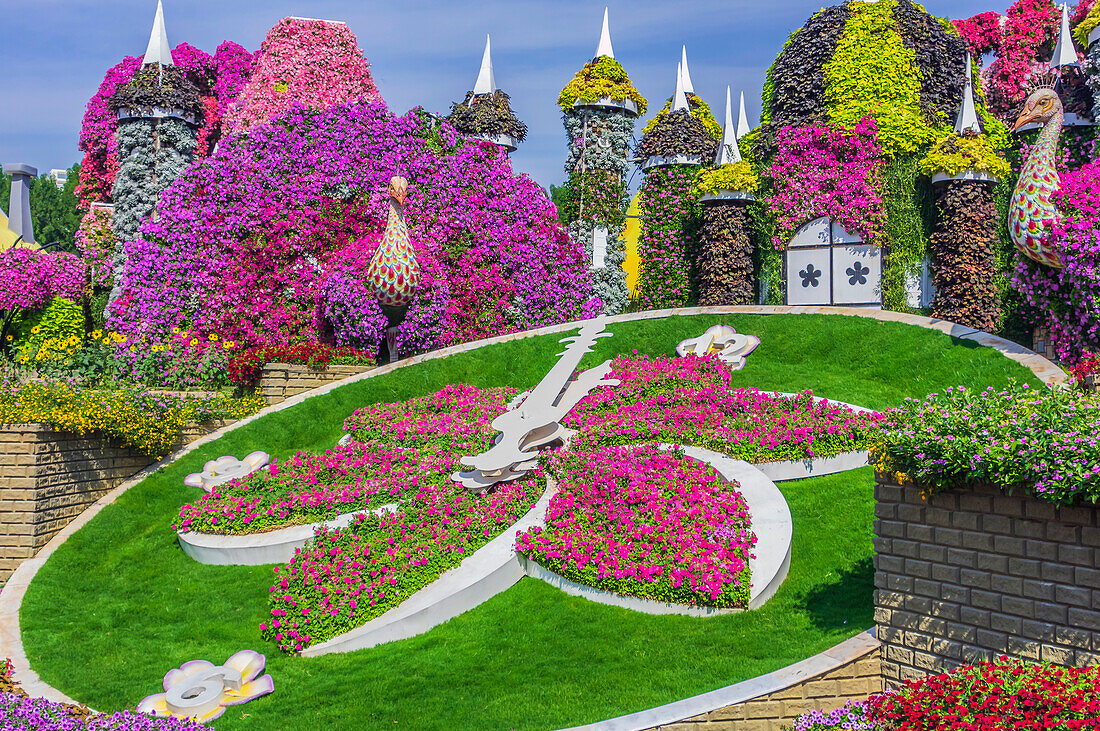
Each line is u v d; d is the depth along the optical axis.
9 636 13.09
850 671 9.42
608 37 32.88
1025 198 18.64
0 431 15.75
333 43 33.44
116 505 17.16
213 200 25.06
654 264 30.84
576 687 10.02
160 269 24.61
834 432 14.93
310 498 15.43
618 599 11.61
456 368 22.61
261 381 21.95
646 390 18.84
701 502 12.86
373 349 23.48
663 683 9.88
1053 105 18.48
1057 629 8.16
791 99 26.34
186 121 34.69
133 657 12.32
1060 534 8.19
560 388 16.84
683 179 30.52
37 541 15.70
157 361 21.73
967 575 8.86
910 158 24.45
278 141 25.69
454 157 26.98
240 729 9.98
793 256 25.95
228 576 14.34
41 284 32.06
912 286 24.31
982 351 18.89
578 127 32.38
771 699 9.10
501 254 26.89
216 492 16.27
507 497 14.16
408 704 10.09
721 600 11.05
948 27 27.64
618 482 13.72
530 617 11.66
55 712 9.02
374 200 25.83
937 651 9.06
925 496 9.20
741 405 17.17
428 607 11.78
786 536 12.30
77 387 19.11
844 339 21.42
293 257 25.08
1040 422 8.52
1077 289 18.38
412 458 16.73
